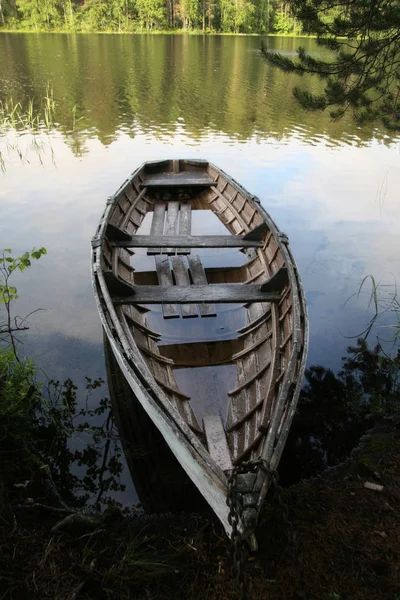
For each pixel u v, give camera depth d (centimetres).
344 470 421
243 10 4488
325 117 1800
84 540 354
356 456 436
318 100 716
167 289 589
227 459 389
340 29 646
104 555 346
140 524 371
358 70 689
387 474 409
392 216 986
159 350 546
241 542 285
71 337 602
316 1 643
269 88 2209
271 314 557
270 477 307
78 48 3325
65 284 720
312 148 1442
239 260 780
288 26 4466
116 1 4628
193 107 1878
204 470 315
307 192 1109
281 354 486
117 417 489
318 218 972
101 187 1095
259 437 375
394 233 912
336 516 373
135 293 577
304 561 339
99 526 364
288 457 447
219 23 4869
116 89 2091
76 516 363
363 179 1196
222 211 919
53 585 318
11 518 360
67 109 1780
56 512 378
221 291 589
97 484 418
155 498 405
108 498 404
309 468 435
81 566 329
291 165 1289
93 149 1370
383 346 600
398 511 377
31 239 853
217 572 335
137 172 965
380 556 343
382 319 654
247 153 1379
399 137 1578
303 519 370
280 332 521
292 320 479
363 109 1681
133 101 1922
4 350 555
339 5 646
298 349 435
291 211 1004
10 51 3052
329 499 388
